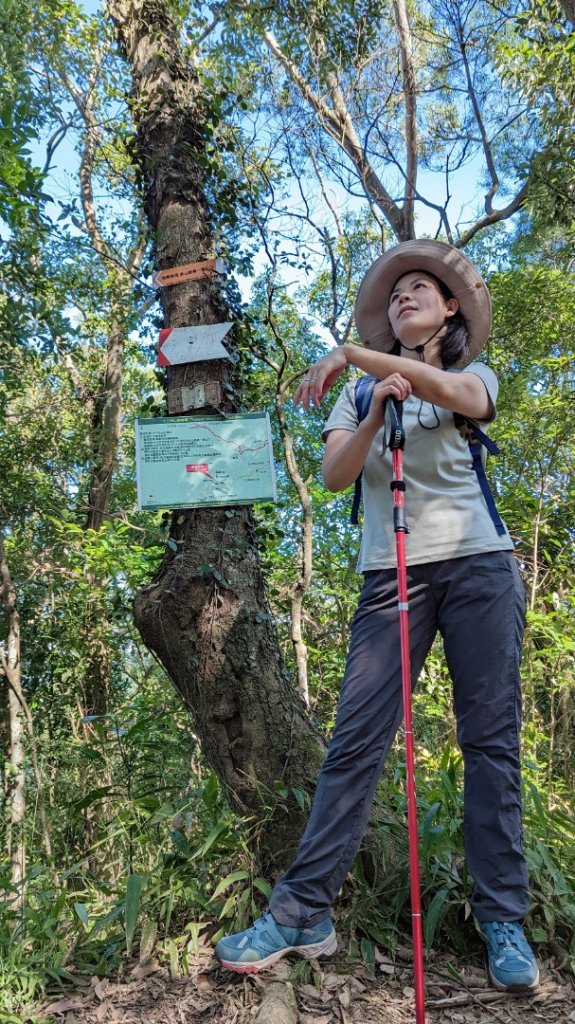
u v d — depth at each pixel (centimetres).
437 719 548
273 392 511
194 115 354
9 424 877
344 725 206
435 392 206
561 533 686
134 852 270
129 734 294
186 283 316
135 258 759
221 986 202
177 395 303
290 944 199
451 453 218
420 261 238
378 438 226
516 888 204
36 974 209
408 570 214
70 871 259
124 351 1014
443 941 221
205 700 267
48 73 723
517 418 702
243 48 555
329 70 573
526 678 586
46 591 851
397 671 209
